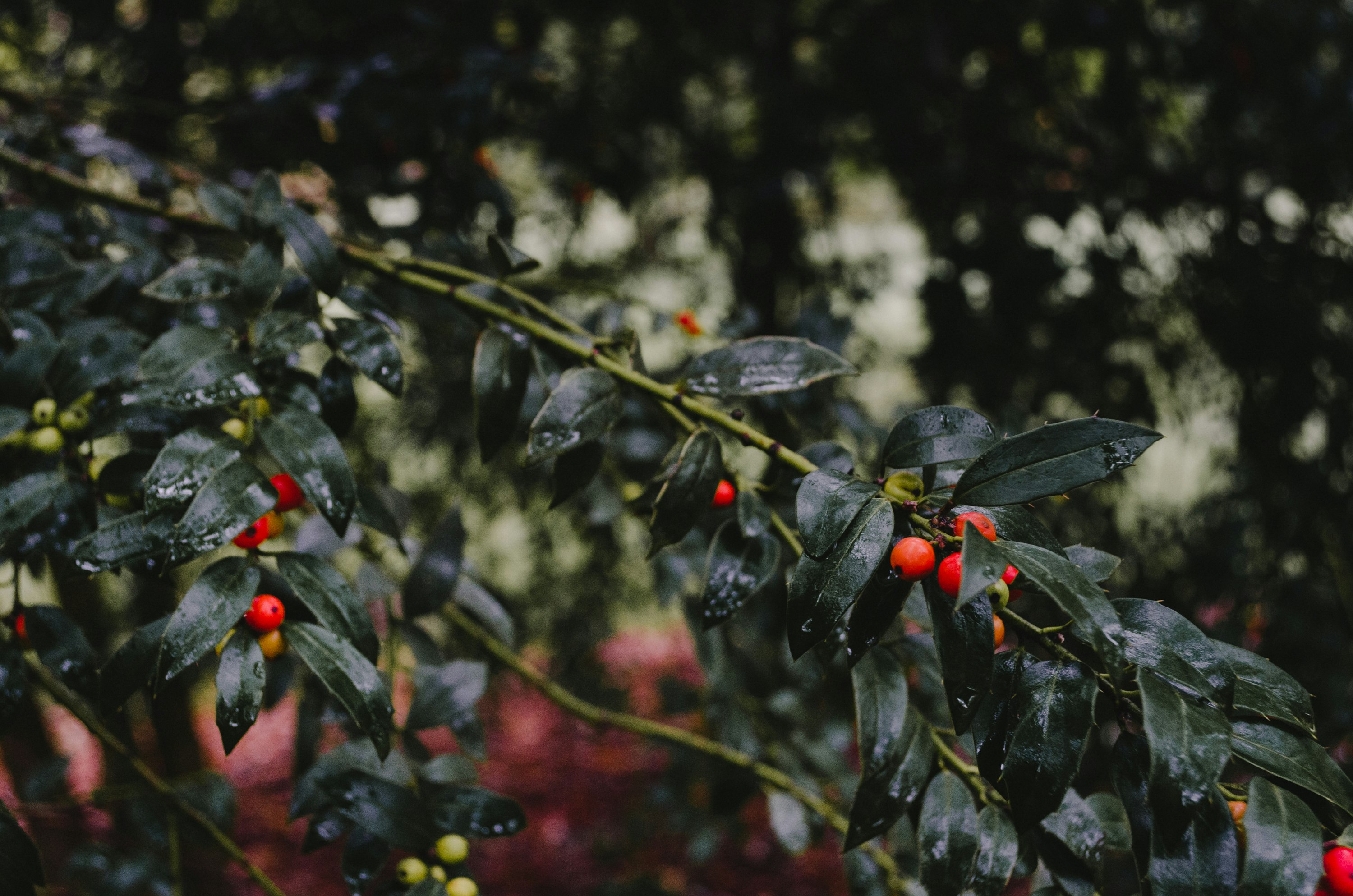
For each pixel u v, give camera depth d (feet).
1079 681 1.49
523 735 8.24
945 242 3.96
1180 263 3.76
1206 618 3.46
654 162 4.75
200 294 1.75
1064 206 3.56
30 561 1.78
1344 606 3.33
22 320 1.81
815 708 2.90
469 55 2.55
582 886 5.96
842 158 4.63
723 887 5.92
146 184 2.22
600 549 4.33
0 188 2.15
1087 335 3.76
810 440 2.72
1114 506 3.72
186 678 2.32
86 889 2.11
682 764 2.99
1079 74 4.03
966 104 3.82
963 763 1.66
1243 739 1.50
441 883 1.70
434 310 2.72
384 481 2.13
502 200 2.74
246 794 6.94
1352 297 3.60
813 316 2.63
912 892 2.05
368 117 2.50
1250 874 1.43
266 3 3.17
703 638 2.47
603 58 4.37
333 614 1.61
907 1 3.75
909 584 1.51
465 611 2.27
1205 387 3.91
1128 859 2.82
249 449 1.63
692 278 5.14
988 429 1.55
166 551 1.60
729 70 4.73
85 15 3.08
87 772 5.71
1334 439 3.50
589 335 1.80
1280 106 3.45
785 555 1.95
